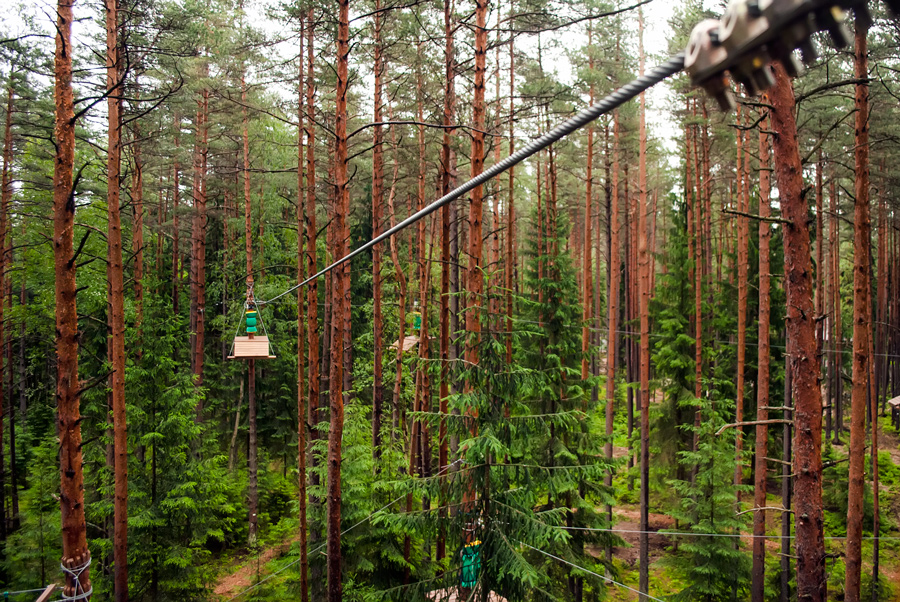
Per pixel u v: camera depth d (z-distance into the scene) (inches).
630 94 58.4
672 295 931.3
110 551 572.4
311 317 553.3
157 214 1128.2
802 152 792.3
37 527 636.1
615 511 971.3
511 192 706.8
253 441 860.6
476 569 382.3
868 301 425.1
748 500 936.9
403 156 773.9
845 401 1424.7
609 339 847.1
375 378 681.0
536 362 629.6
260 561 790.5
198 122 882.8
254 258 1056.8
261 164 956.0
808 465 321.7
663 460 891.4
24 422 1015.0
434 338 893.2
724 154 1031.6
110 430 626.5
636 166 1354.6
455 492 386.0
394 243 724.7
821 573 321.1
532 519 382.3
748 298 924.0
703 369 907.4
